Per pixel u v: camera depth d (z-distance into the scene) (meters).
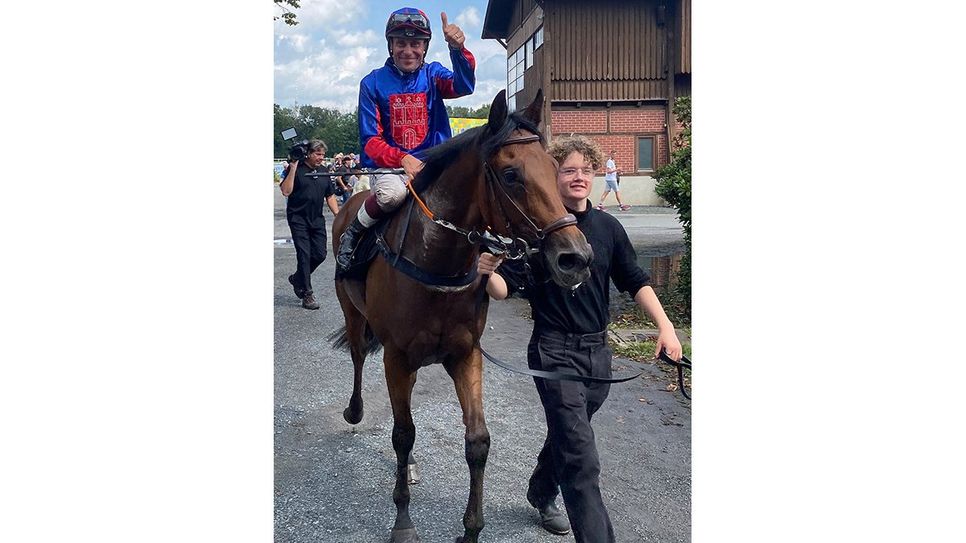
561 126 11.34
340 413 3.97
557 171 2.25
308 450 3.51
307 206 5.99
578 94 11.29
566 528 2.84
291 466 3.34
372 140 3.08
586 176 2.51
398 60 3.07
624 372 4.45
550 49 11.15
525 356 4.83
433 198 2.54
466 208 2.47
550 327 2.54
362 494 3.13
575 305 2.52
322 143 5.85
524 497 3.12
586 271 2.13
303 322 5.67
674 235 7.91
